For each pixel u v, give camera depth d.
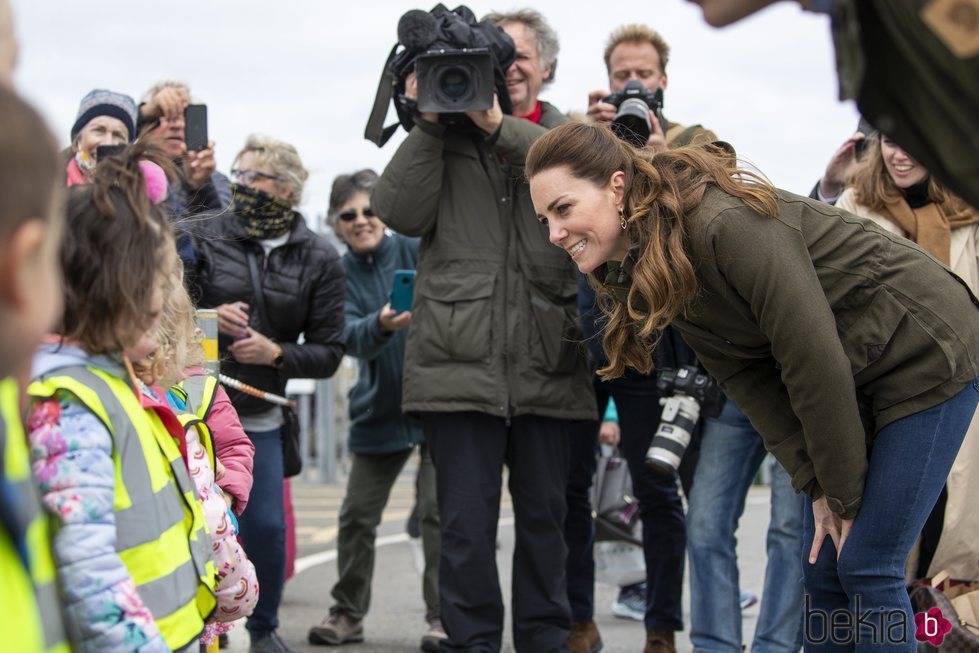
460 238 4.26
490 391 4.13
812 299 2.95
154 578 2.13
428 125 4.20
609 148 3.23
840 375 2.96
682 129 5.19
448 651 4.13
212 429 3.37
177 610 2.19
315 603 6.16
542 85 4.95
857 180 4.52
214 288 4.62
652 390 4.79
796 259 2.97
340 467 14.28
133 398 2.20
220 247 4.65
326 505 11.26
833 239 3.07
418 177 4.21
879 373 3.11
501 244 4.25
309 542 8.59
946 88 1.59
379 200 4.28
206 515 2.72
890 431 3.10
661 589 4.79
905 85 1.65
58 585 1.90
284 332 4.75
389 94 4.40
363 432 5.37
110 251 2.08
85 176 4.05
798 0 1.64
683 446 4.22
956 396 3.09
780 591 4.27
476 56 4.12
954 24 1.53
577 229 3.23
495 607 4.18
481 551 4.15
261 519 4.52
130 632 1.95
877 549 3.08
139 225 2.11
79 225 2.07
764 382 3.32
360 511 5.30
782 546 4.28
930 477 3.06
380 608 6.06
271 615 4.64
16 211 1.31
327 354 4.77
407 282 5.30
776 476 4.31
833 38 1.59
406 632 5.49
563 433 4.34
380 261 5.95
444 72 4.14
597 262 3.28
